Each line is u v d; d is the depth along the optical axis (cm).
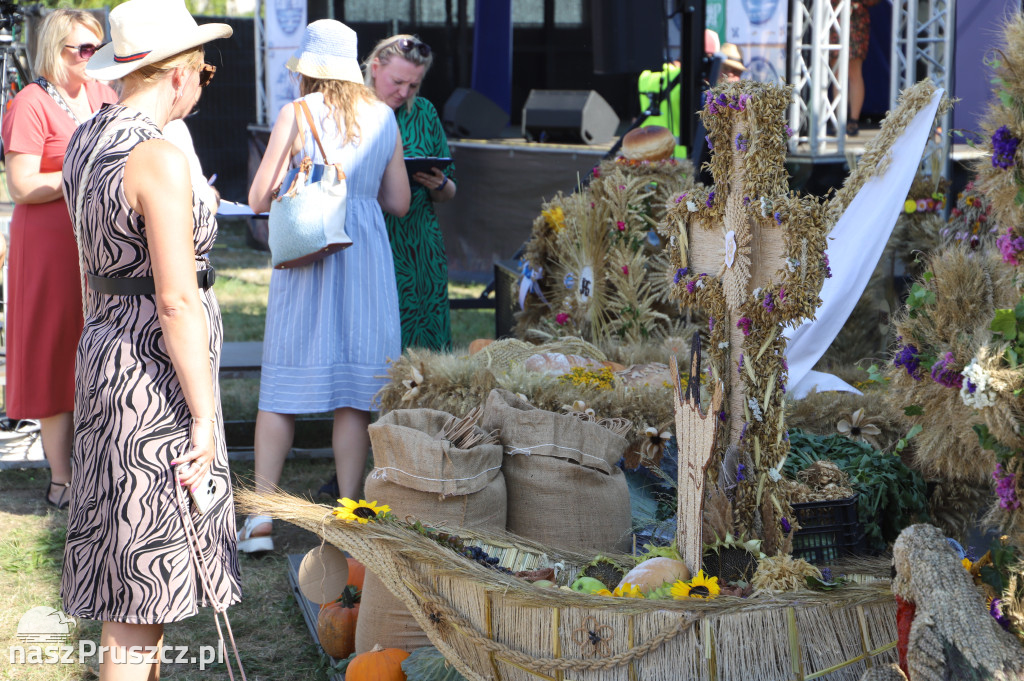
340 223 394
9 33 569
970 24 830
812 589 233
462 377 362
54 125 428
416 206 484
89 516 238
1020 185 213
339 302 407
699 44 680
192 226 235
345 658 323
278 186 399
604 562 282
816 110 855
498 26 1231
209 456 237
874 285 466
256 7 1211
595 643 228
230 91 1543
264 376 413
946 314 246
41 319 447
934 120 387
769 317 255
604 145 1111
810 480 302
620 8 824
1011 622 203
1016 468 215
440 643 248
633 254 463
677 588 241
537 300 535
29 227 439
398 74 451
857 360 459
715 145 265
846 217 409
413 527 258
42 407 455
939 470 265
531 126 1155
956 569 201
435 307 495
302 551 434
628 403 350
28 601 377
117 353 233
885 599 229
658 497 350
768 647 224
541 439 307
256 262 1237
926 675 197
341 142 398
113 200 227
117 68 238
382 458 295
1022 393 205
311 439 564
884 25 1249
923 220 467
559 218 504
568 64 1550
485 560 264
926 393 250
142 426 233
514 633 235
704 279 275
